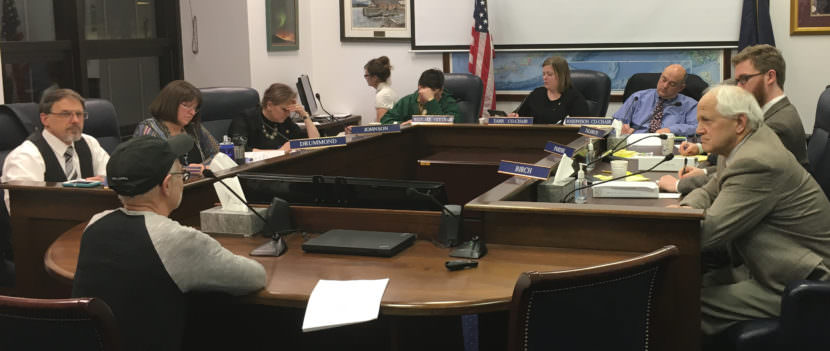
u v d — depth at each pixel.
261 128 4.43
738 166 2.23
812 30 5.66
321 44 7.00
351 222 2.33
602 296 1.67
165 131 3.59
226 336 2.16
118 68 5.59
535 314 1.62
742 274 2.50
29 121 3.61
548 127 4.44
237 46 6.07
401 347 1.92
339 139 3.51
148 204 1.74
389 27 6.76
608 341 1.72
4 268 3.08
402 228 2.28
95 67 5.38
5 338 1.58
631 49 6.13
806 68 5.74
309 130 4.75
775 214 2.25
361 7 6.81
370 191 2.29
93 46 5.26
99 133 4.06
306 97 6.29
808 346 2.07
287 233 2.34
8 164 3.25
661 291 1.79
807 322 2.05
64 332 1.55
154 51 5.89
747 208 2.20
